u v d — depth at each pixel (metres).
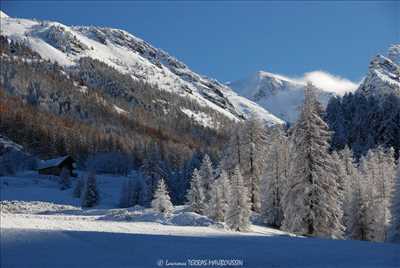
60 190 98.44
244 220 37.81
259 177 52.38
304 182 36.47
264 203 46.84
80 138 172.62
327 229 36.00
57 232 16.19
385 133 135.38
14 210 57.72
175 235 19.39
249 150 52.81
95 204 77.75
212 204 44.22
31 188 97.06
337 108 163.00
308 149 36.66
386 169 68.12
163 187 52.75
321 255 17.09
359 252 18.28
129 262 13.65
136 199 80.62
